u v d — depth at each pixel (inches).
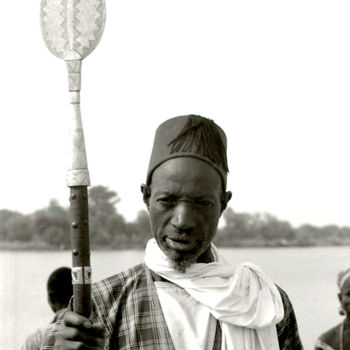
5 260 372.8
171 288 133.0
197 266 133.3
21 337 321.7
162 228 129.7
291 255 445.4
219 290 132.7
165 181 128.7
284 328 142.6
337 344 297.3
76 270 117.4
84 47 120.2
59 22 121.0
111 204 454.0
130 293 133.1
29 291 348.8
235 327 132.6
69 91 119.3
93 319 130.6
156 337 130.1
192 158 129.1
